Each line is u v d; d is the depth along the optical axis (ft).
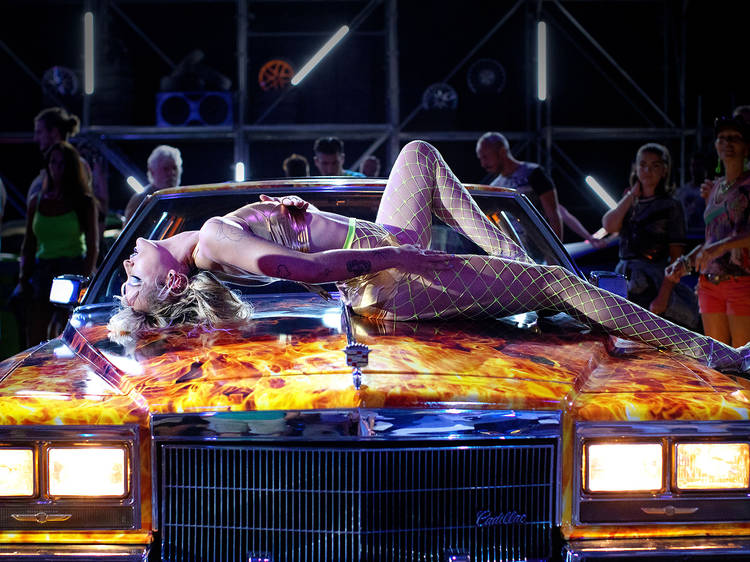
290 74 35.73
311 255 7.75
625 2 36.58
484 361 6.90
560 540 6.43
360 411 6.08
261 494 6.25
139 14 37.55
